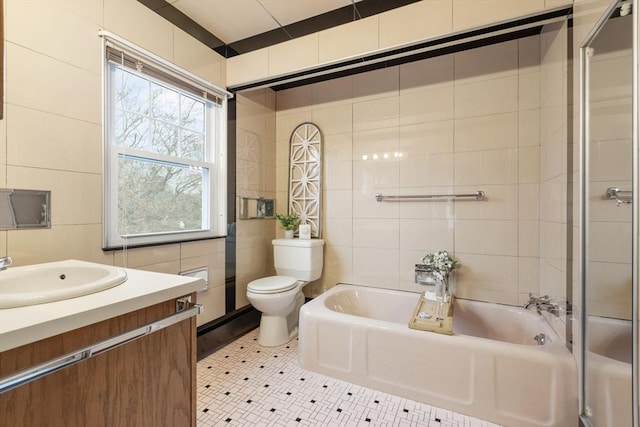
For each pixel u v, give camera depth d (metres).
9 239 1.18
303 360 1.87
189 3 1.87
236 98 2.44
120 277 0.95
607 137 1.13
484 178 2.11
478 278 2.13
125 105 1.67
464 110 2.17
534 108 1.97
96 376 0.72
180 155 2.03
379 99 2.46
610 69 1.11
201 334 2.06
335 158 2.64
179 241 1.94
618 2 1.00
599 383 1.16
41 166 1.28
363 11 1.86
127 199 1.69
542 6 1.44
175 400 0.93
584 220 1.30
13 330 0.56
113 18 1.57
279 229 2.88
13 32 1.19
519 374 1.37
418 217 2.32
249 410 1.47
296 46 2.08
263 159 2.75
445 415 1.45
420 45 1.75
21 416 0.60
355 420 1.40
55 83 1.33
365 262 2.53
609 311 1.10
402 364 1.60
